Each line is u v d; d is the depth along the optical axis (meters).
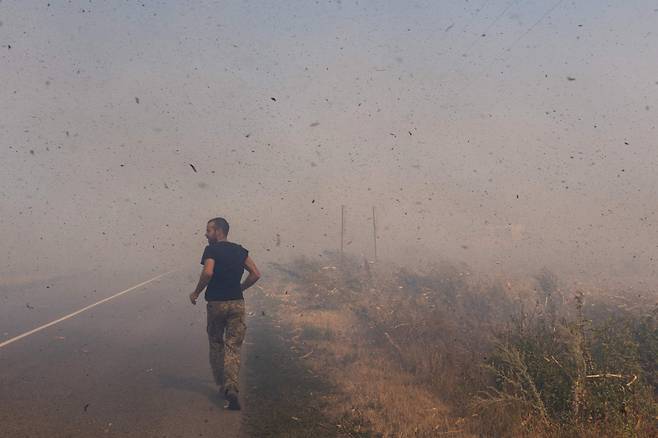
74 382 6.57
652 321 7.45
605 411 5.05
